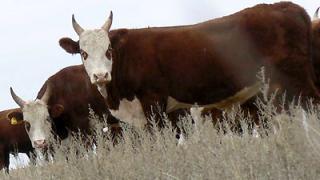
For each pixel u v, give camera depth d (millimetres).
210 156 28875
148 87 45531
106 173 31156
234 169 26375
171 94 45250
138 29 47000
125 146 35594
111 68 46156
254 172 26172
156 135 34562
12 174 38125
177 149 30844
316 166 24766
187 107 45781
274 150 26688
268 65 42312
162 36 45844
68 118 59438
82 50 46562
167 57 45062
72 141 50469
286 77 42031
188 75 44531
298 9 42500
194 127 35531
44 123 59469
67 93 59500
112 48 46344
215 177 27109
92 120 55281
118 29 46312
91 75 45438
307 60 42125
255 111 46156
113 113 47125
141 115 46000
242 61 43188
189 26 45969
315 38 45531
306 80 41969
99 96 57750
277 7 43000
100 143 35438
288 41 42094
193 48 44562
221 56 43812
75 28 47969
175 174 28672
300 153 25328
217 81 44062
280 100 41938
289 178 25047
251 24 42969
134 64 45812
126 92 46156
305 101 41656
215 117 47375
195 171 28312
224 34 43906
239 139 30828
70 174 33250
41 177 35062
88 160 33719
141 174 30016
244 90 43625
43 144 57656
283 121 27516
